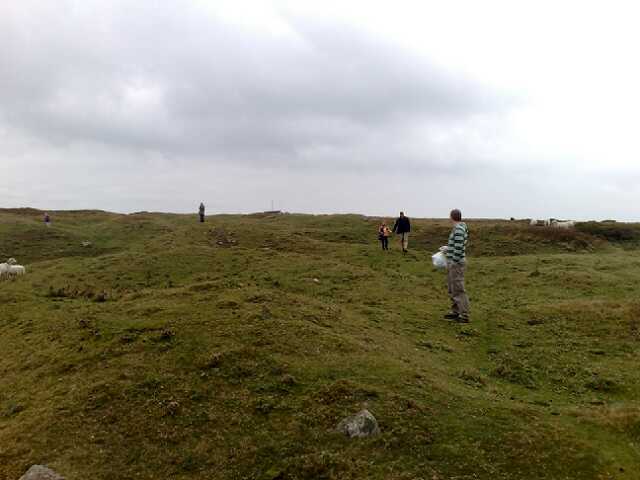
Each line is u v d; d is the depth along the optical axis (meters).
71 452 9.64
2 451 9.88
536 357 15.59
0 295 25.25
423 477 8.54
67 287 28.19
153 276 30.73
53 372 13.52
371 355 13.77
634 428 10.26
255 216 81.12
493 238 47.12
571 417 10.81
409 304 22.67
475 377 13.49
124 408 11.05
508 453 9.20
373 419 9.95
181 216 80.50
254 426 10.24
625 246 47.31
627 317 18.83
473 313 21.27
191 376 12.23
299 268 31.17
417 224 58.69
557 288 26.45
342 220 64.44
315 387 11.59
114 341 14.55
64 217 76.31
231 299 18.00
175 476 8.98
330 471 8.78
